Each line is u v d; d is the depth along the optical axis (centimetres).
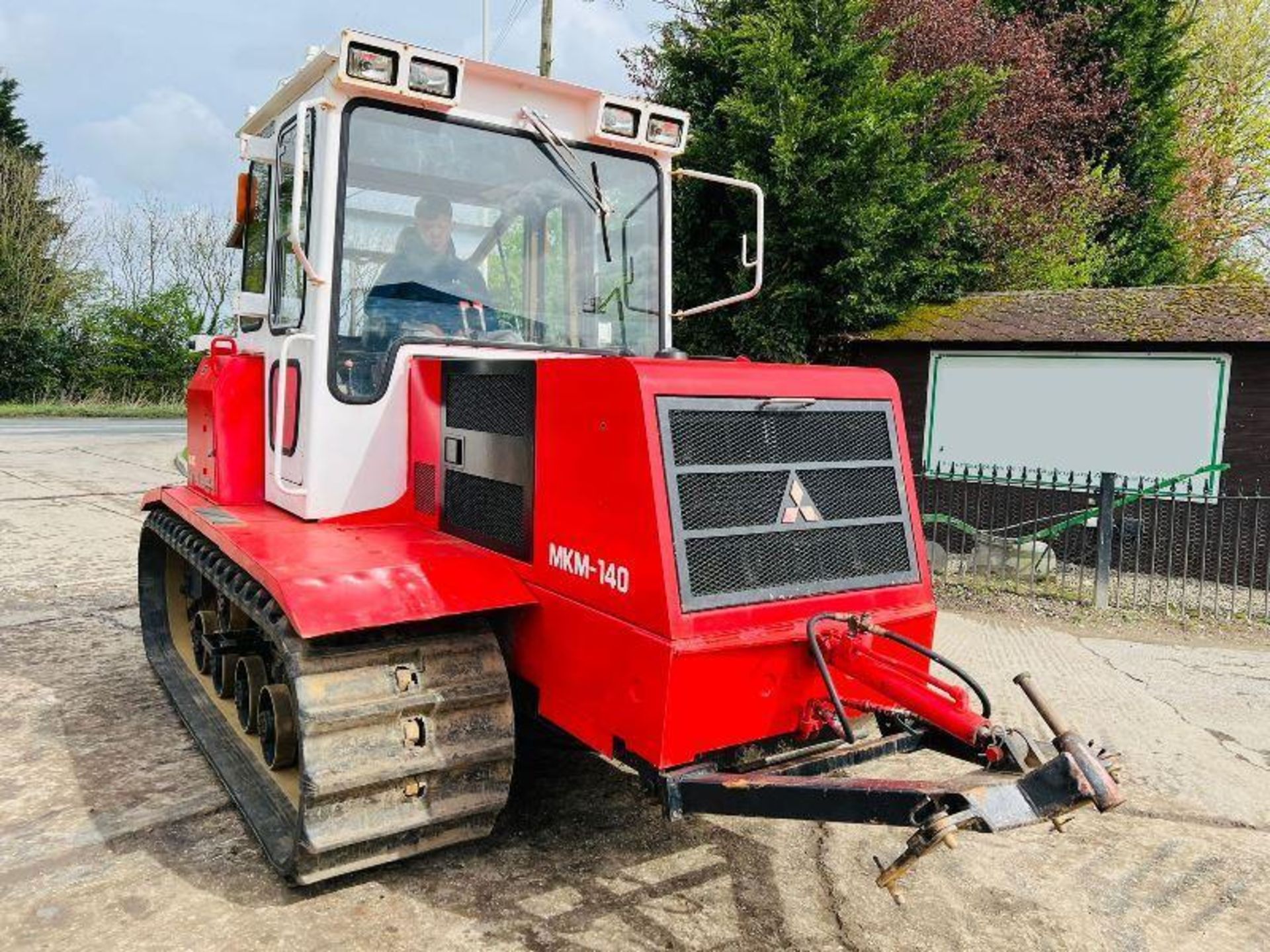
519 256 384
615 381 271
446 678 303
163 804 368
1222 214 2372
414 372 364
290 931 288
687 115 404
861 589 299
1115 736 483
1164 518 915
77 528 931
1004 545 856
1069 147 1820
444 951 280
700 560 264
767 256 1030
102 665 531
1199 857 360
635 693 264
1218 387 884
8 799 370
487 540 332
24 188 2833
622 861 338
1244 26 2373
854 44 1079
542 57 1411
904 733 304
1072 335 942
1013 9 1933
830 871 338
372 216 352
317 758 277
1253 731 499
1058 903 324
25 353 2812
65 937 282
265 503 418
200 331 3105
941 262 1113
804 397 294
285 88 378
